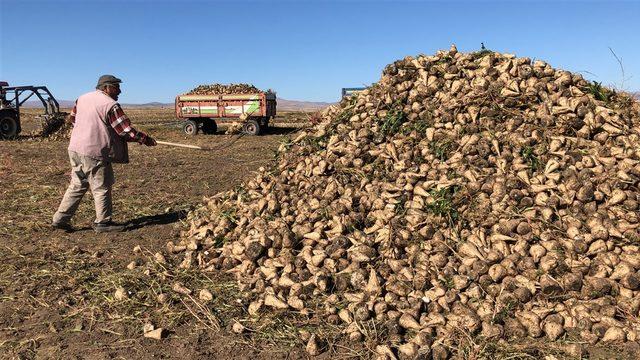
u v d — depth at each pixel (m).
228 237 4.77
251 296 3.81
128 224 6.02
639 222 3.76
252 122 20.09
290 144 5.95
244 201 5.33
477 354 2.93
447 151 4.75
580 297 3.37
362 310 3.33
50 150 14.27
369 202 4.45
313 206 4.66
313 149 5.48
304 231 4.36
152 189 8.21
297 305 3.56
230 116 20.59
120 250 5.01
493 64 5.46
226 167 10.84
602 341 3.05
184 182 8.90
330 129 5.61
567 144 4.48
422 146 4.88
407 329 3.25
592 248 3.61
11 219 6.16
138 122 31.77
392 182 4.62
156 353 3.08
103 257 4.80
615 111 4.79
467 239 3.91
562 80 5.01
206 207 5.68
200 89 21.89
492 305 3.38
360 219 4.34
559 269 3.51
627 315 3.20
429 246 3.90
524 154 4.42
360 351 3.07
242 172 10.07
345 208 4.44
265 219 4.74
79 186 5.57
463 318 3.20
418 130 5.06
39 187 8.16
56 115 19.39
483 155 4.54
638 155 4.20
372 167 4.86
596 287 3.35
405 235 4.00
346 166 4.96
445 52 5.76
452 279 3.60
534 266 3.55
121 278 4.20
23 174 9.48
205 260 4.52
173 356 3.05
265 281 3.93
